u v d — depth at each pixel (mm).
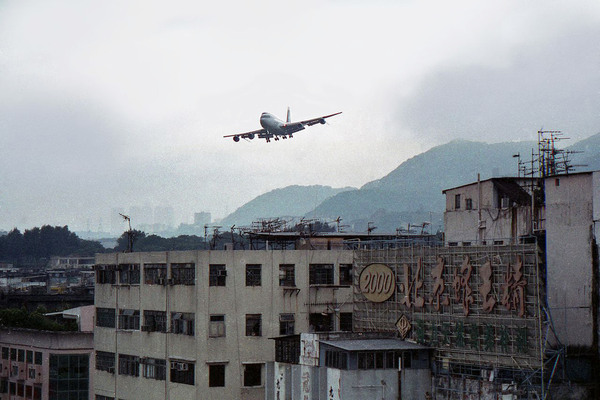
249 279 63906
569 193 50312
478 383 47500
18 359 90062
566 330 49344
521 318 46375
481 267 48844
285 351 56781
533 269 46188
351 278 66000
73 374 84062
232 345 63094
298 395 54469
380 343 51781
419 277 53125
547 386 45625
